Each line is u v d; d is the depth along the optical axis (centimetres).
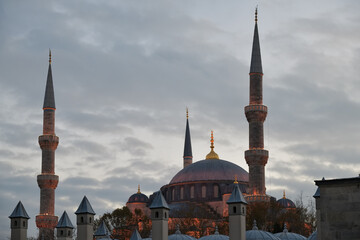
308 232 17025
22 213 9869
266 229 16638
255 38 19138
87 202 9875
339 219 5338
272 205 17700
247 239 10881
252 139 18362
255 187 17988
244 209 9319
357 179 5328
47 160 19925
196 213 18588
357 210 5288
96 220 18775
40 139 19988
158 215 8938
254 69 18762
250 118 18475
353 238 5269
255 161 18125
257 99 18638
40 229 18838
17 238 9731
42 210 19500
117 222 18688
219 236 11194
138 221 19012
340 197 5366
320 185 5456
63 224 10462
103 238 11631
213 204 19662
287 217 17112
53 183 19688
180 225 17750
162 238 8844
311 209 18412
